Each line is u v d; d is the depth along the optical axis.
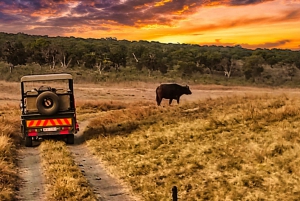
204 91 53.41
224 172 9.85
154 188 9.41
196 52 112.25
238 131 13.23
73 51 91.19
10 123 18.67
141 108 21.88
